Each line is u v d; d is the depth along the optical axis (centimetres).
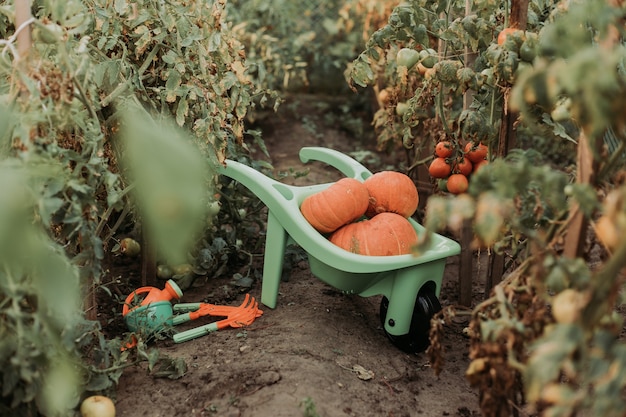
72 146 196
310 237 232
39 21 173
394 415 203
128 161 232
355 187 238
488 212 138
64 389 170
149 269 272
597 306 133
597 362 125
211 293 284
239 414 194
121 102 229
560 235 159
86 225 177
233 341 236
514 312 158
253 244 320
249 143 490
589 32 178
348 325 253
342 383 213
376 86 361
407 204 246
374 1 376
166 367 216
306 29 558
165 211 155
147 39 241
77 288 173
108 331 248
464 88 235
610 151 189
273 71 525
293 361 218
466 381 224
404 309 227
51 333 166
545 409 166
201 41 256
